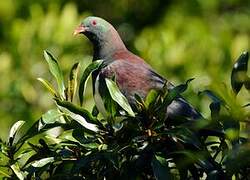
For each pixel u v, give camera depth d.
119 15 22.50
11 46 18.09
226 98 7.88
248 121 7.43
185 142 8.37
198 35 19.66
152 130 8.34
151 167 8.20
